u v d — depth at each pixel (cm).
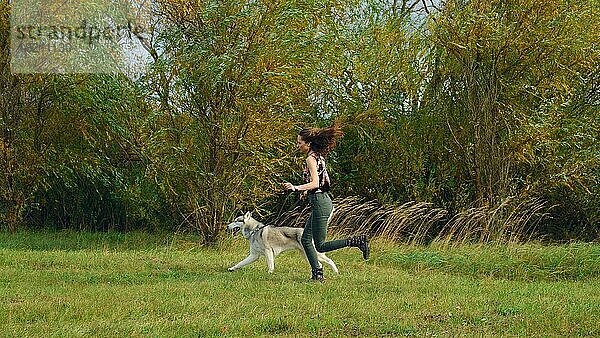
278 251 1116
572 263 1225
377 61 1752
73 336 668
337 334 702
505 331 732
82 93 1672
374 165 1797
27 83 1725
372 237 1587
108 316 762
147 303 823
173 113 1548
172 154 1567
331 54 1614
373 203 1798
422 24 1770
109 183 1831
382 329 725
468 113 1694
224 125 1483
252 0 1443
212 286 962
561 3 1567
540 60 1617
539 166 1688
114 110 1648
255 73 1436
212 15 1429
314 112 1752
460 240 1530
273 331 714
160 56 1509
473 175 1681
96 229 2008
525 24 1576
